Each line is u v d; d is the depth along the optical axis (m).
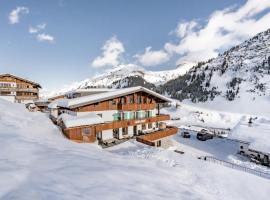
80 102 25.72
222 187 12.54
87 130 24.42
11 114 23.08
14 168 6.91
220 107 126.75
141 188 7.75
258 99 128.38
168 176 11.14
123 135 29.06
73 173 7.49
